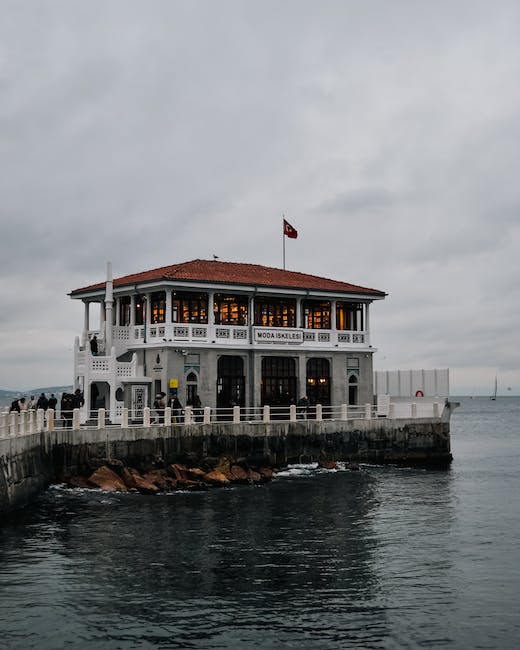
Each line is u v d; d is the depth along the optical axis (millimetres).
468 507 43062
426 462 64188
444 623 24250
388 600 26250
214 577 28656
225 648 22375
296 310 66688
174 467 50219
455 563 30844
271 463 56875
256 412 62594
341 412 61281
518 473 58938
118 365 59188
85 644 22578
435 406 65125
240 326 63125
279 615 24812
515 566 30406
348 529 37000
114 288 64062
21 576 28609
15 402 51938
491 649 22375
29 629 23609
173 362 59875
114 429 49688
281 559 31250
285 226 74500
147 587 27422
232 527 37188
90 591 26922
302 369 65750
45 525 37219
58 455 47594
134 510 41156
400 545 33781
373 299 69250
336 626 23969
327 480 53031
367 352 68938
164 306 61500
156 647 22422
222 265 68625
